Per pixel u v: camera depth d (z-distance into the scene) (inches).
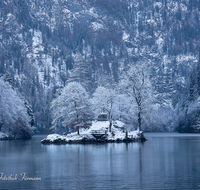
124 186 1077.1
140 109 4028.1
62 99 3922.2
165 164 1537.9
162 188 1045.2
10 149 2600.9
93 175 1273.4
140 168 1429.6
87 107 3826.3
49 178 1227.9
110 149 2440.9
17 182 1171.3
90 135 3518.7
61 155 2025.1
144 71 4217.5
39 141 4153.5
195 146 2679.6
